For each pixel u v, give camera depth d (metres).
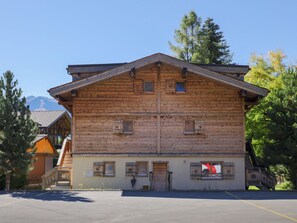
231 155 27.52
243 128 27.78
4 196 21.62
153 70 28.17
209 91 28.05
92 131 27.66
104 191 25.12
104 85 28.00
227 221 13.30
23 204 17.98
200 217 14.19
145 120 27.81
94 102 27.88
